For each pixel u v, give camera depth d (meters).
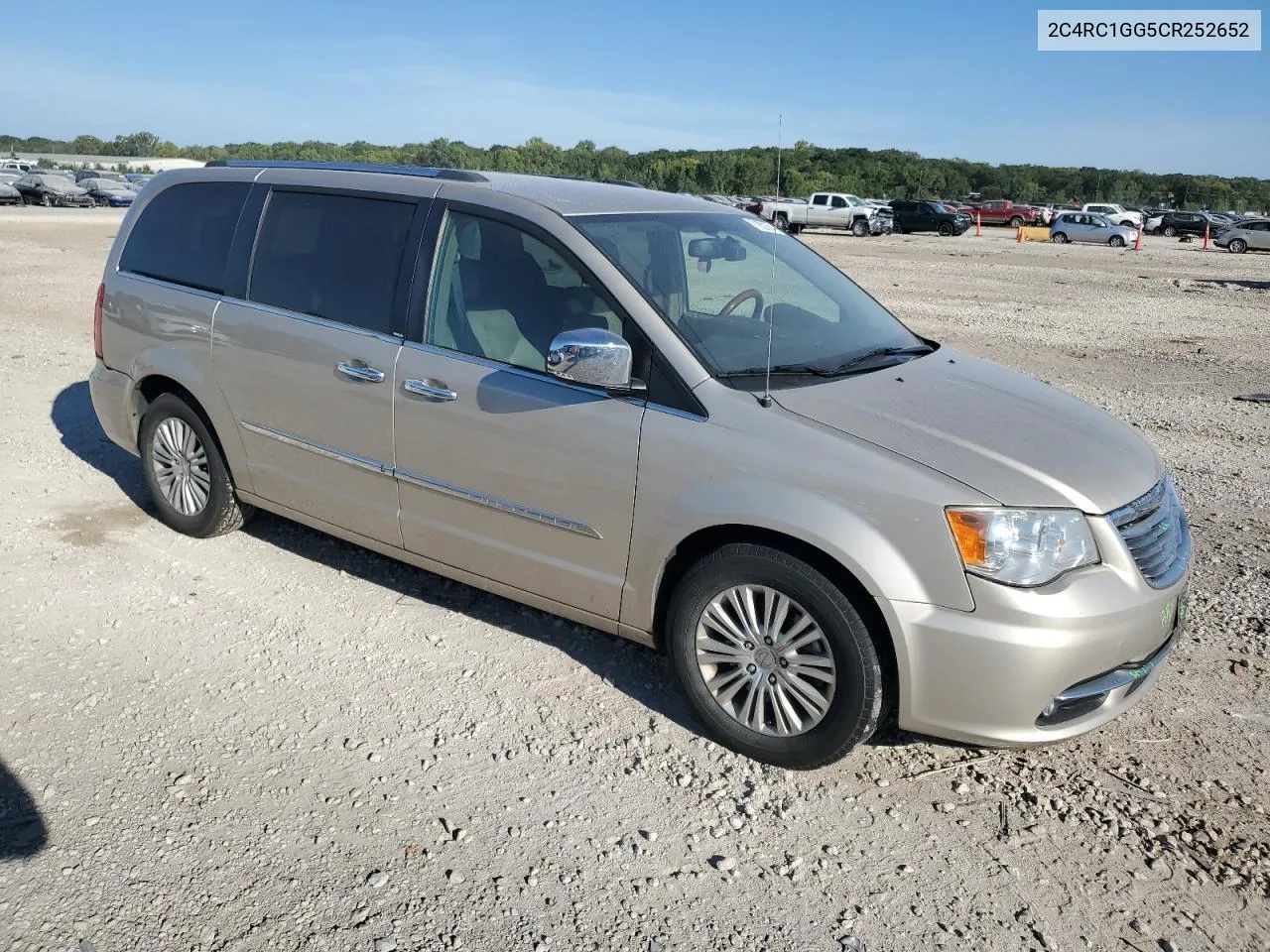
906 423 3.39
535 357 3.79
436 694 3.85
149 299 5.06
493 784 3.33
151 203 5.26
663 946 2.70
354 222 4.36
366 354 4.18
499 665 4.07
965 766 3.54
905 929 2.79
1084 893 2.95
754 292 4.19
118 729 3.54
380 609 4.52
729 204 4.86
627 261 3.75
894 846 3.12
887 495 3.13
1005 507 3.08
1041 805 3.33
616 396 3.57
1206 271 26.42
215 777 3.30
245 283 4.68
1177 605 3.45
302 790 3.25
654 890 2.90
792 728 3.41
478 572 4.11
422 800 3.23
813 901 2.88
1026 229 44.19
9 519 5.38
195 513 5.15
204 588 4.66
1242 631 4.54
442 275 4.07
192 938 2.65
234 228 4.79
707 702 3.57
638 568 3.60
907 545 3.11
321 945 2.64
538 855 3.02
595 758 3.50
